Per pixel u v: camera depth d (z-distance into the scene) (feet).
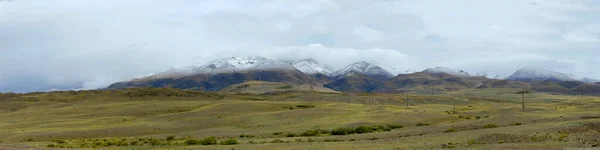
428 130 300.40
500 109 501.15
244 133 308.19
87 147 219.41
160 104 583.99
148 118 444.55
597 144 177.78
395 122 365.61
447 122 377.50
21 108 646.33
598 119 321.52
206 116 452.35
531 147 175.22
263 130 325.42
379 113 427.33
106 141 253.03
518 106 601.21
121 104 599.98
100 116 483.92
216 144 228.43
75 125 395.55
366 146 204.33
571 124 274.98
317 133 303.48
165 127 354.33
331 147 201.77
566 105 627.05
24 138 295.48
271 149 196.85
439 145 195.83
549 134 222.28
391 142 222.28
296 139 256.73
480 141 208.74
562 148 170.09
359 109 490.08
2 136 309.22
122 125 377.09
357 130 313.12
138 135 316.81
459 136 238.07
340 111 456.86
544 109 490.90
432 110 488.44
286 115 419.33
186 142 235.61
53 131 329.93
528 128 263.70
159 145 226.58
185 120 410.11
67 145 230.48
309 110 455.63
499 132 247.50
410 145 201.77
